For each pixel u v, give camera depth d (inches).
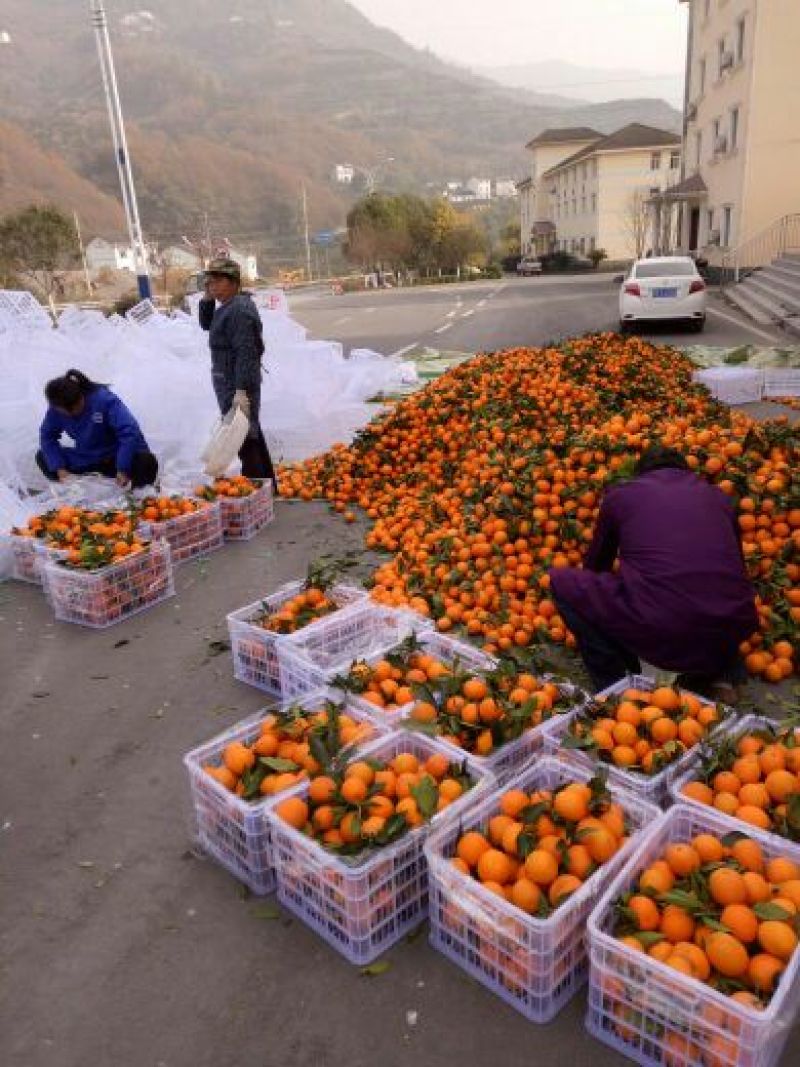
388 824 109.0
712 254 1244.5
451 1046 99.7
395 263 2679.6
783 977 88.7
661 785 121.6
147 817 140.3
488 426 289.0
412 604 189.0
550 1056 98.1
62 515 237.1
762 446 212.5
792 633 170.6
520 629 182.2
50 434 275.7
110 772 152.6
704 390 379.9
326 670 154.5
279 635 170.1
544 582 189.6
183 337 370.6
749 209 1097.4
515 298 1248.2
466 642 182.7
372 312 1153.4
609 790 116.3
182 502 252.5
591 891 102.5
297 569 241.1
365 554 249.0
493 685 138.8
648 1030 94.9
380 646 166.7
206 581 235.3
